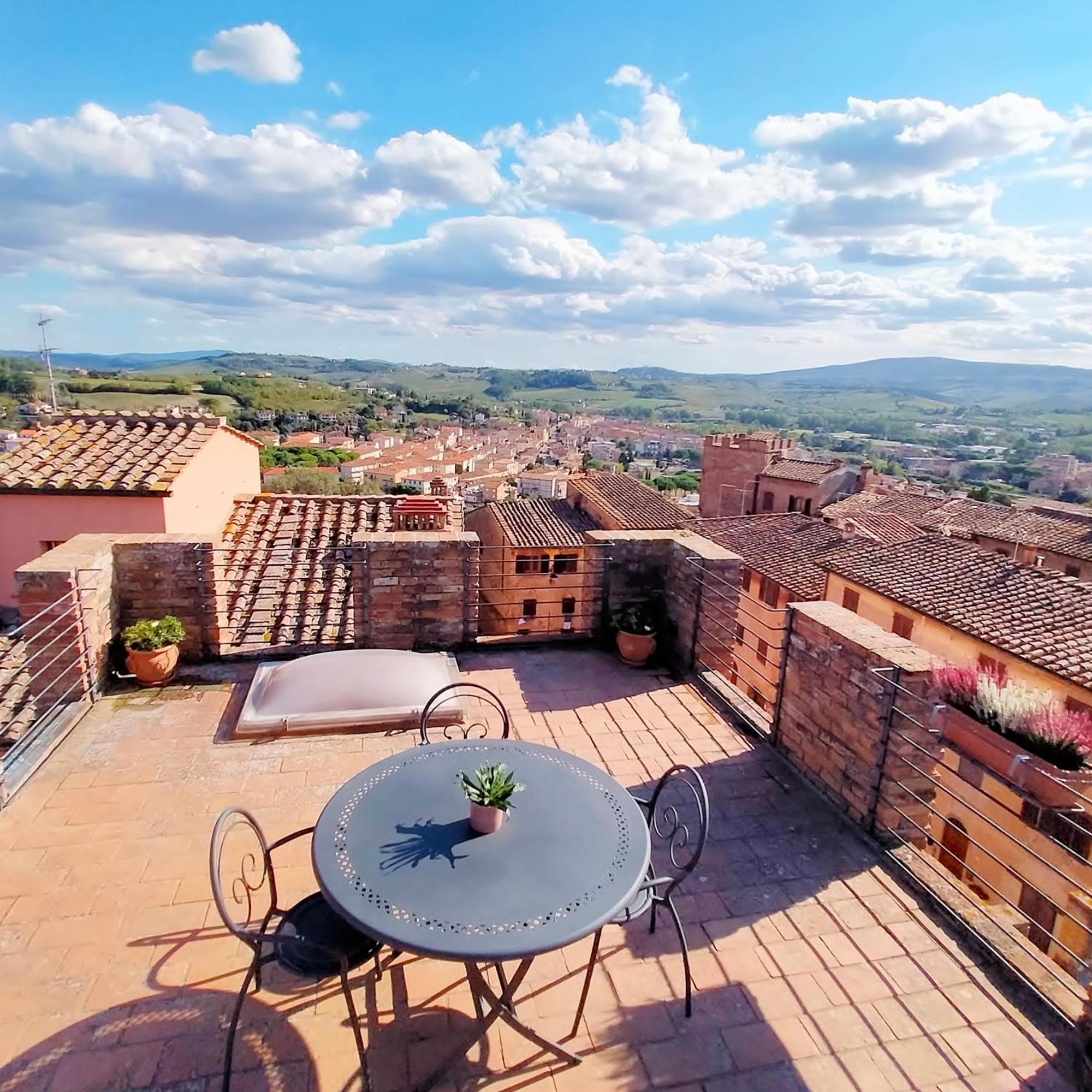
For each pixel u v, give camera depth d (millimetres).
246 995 2461
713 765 4453
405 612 5785
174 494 8320
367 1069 2297
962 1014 2729
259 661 5500
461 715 4777
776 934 3094
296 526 9641
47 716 4312
